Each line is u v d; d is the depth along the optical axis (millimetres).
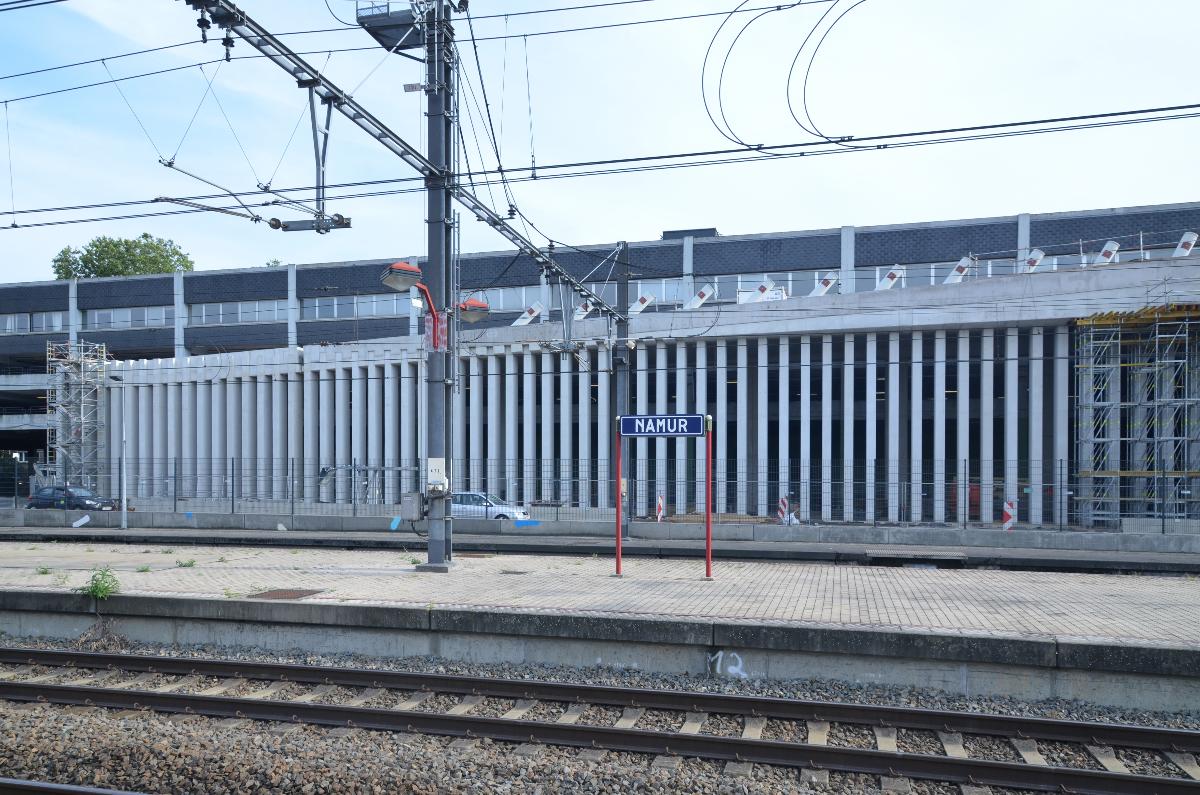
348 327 47656
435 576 14648
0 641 12094
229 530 27422
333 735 8156
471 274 43938
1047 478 29547
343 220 12383
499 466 32875
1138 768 7312
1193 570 17516
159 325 51625
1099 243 36594
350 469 32969
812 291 39844
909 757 7191
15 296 54094
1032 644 9062
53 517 29516
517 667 10469
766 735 8125
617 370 26062
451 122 15367
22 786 6465
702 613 10648
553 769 7160
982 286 28641
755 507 30891
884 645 9461
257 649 11484
